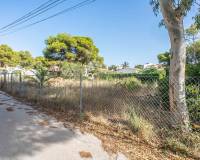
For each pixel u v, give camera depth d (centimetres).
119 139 465
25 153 379
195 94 525
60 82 1234
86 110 673
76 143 438
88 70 2838
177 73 495
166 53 3177
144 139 461
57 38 4222
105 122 575
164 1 476
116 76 1412
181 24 494
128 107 628
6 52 5697
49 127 536
